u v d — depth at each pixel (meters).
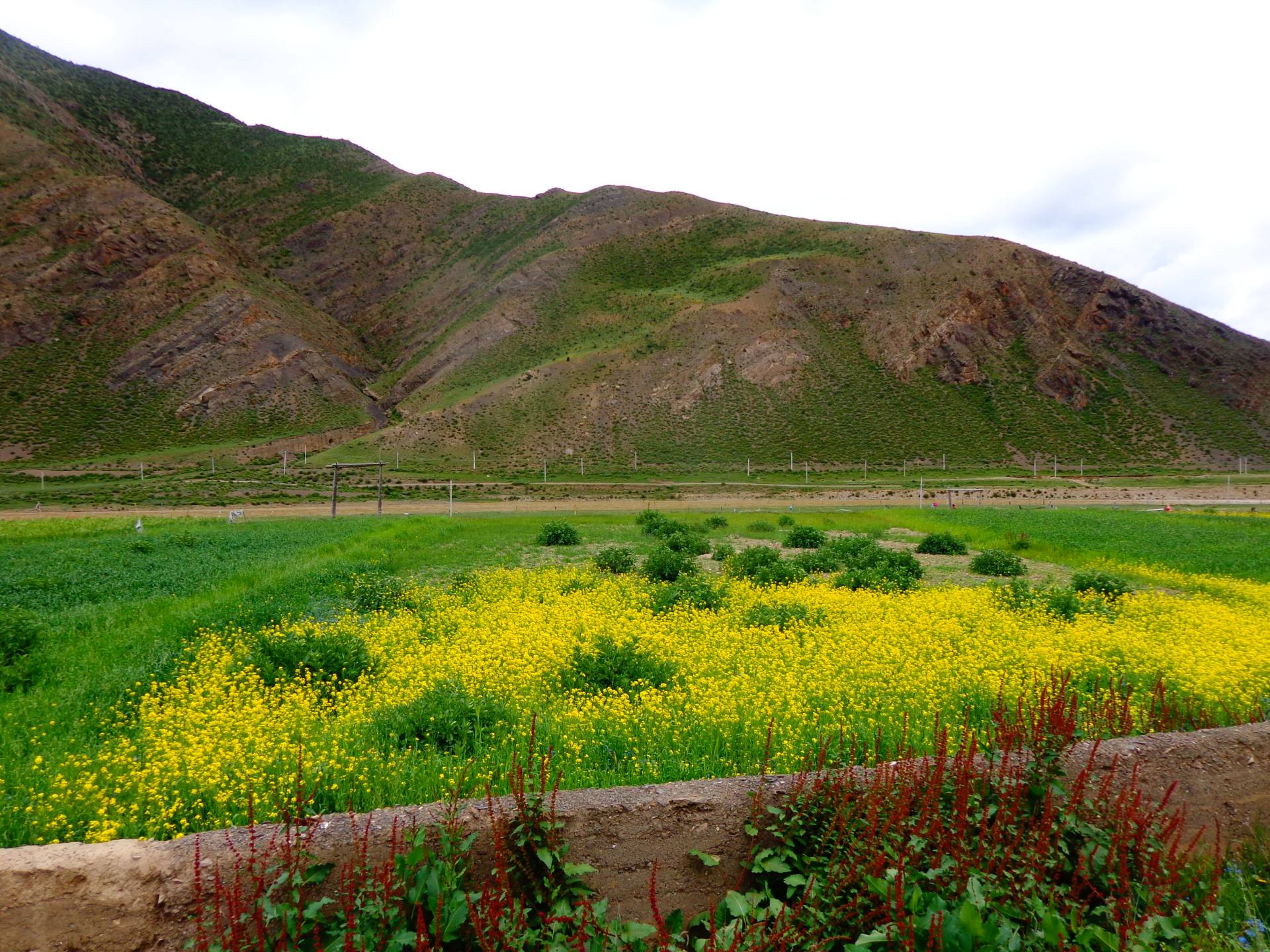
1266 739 4.68
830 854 3.39
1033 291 112.62
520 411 91.62
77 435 85.44
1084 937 2.90
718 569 19.14
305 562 17.69
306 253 163.88
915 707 6.98
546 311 119.06
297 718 6.78
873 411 91.56
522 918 2.86
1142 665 8.62
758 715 6.66
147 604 12.21
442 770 5.34
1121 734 5.21
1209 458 86.88
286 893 3.04
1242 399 97.75
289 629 10.23
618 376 96.12
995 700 6.82
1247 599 14.23
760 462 81.06
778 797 3.78
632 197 154.25
